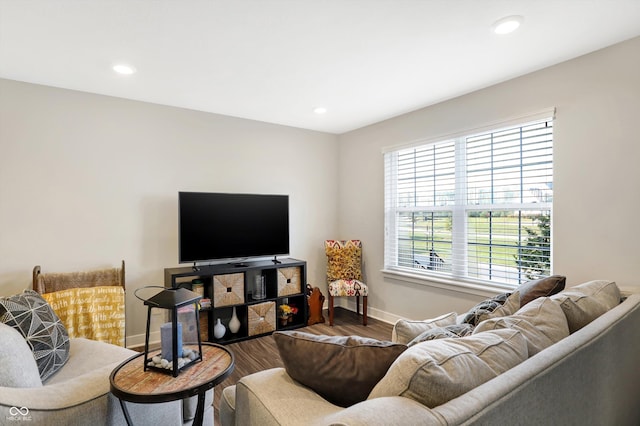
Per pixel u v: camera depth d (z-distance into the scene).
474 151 3.15
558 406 1.05
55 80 2.80
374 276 4.17
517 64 2.54
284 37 2.14
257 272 3.97
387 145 3.99
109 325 2.72
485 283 3.02
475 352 1.06
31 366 1.38
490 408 0.81
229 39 2.17
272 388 1.18
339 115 3.84
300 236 4.39
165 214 3.46
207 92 3.10
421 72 2.68
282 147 4.23
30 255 2.84
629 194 2.18
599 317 1.53
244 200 3.69
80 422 1.27
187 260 3.33
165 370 1.34
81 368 1.77
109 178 3.18
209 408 1.86
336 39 2.17
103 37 2.13
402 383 0.89
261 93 3.13
